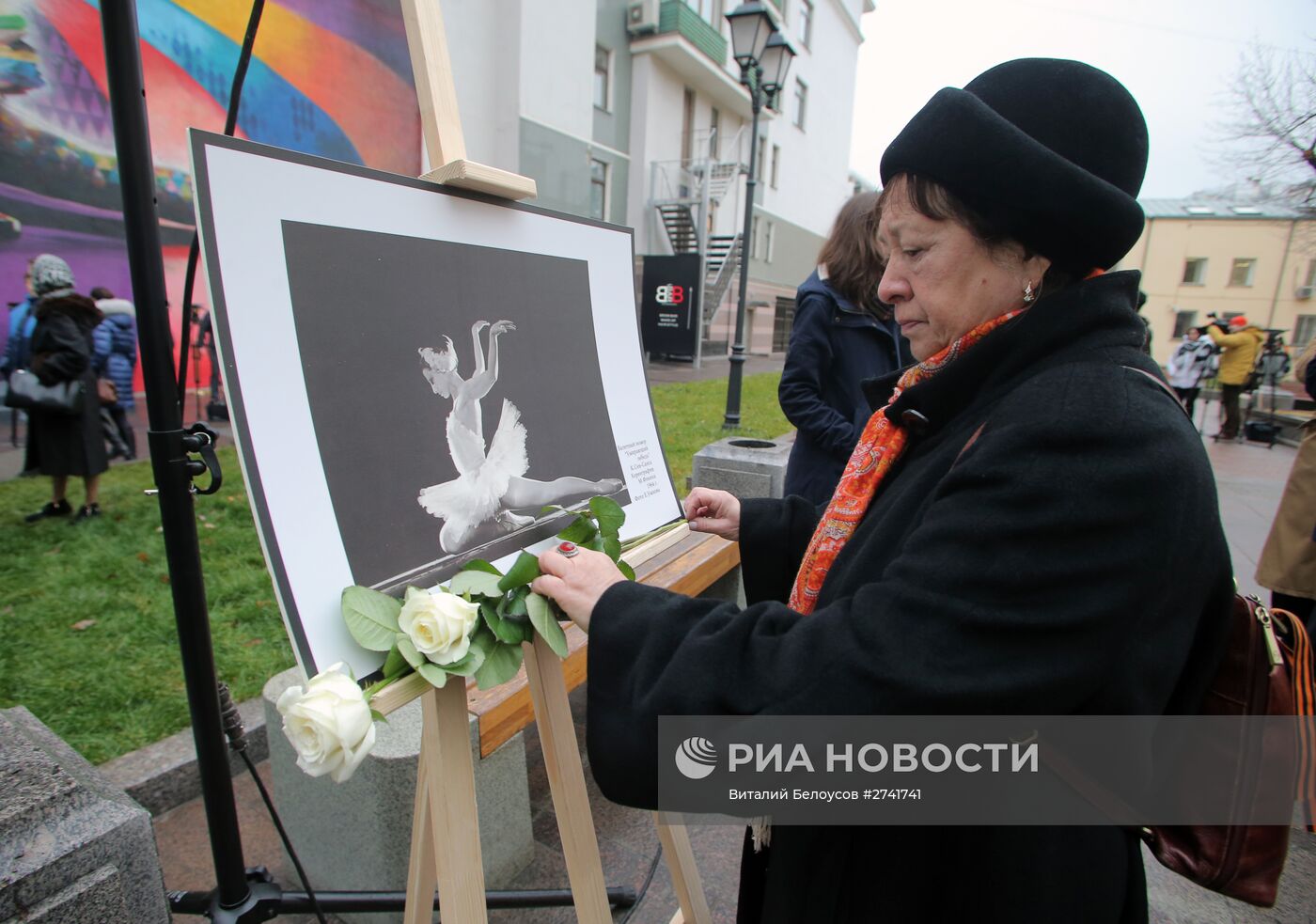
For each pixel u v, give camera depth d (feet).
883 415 3.09
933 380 2.70
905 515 2.57
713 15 50.85
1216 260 79.66
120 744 6.66
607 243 4.33
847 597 2.40
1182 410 2.28
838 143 75.25
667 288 42.14
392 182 2.99
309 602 2.48
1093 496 1.96
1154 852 2.85
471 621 2.55
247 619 9.17
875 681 2.06
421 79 3.17
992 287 2.51
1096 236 2.26
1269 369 37.37
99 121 19.30
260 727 7.03
